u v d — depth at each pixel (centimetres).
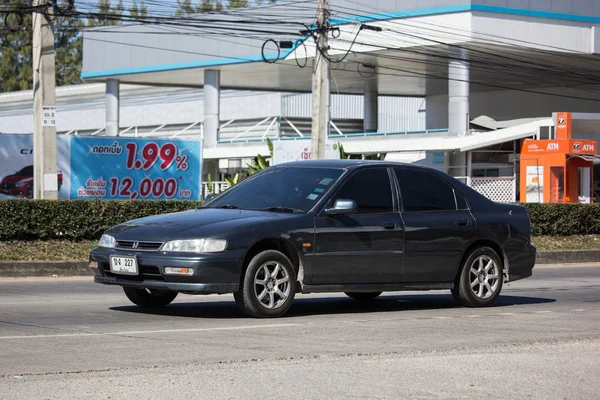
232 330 1041
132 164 3288
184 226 1127
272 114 6781
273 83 6362
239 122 6950
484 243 1351
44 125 2420
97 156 3234
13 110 7738
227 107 7069
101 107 7300
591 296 1588
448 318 1196
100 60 5994
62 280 1833
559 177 3925
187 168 3391
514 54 5031
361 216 1219
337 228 1191
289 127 6719
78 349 899
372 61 5372
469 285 1326
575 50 5031
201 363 831
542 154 3941
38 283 1748
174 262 1089
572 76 5778
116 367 807
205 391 716
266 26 5288
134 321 1124
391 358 870
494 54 5025
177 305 1316
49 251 2097
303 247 1162
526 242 1388
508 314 1256
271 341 965
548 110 6500
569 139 3850
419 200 1285
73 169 3197
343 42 5066
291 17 5191
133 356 862
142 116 7269
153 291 1277
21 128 7631
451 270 1302
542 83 6234
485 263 1345
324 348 924
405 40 4869
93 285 1702
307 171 1264
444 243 1284
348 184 1229
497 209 1368
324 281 1187
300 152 4338
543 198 3931
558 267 2484
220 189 4991
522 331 1074
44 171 2420
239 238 1114
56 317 1162
